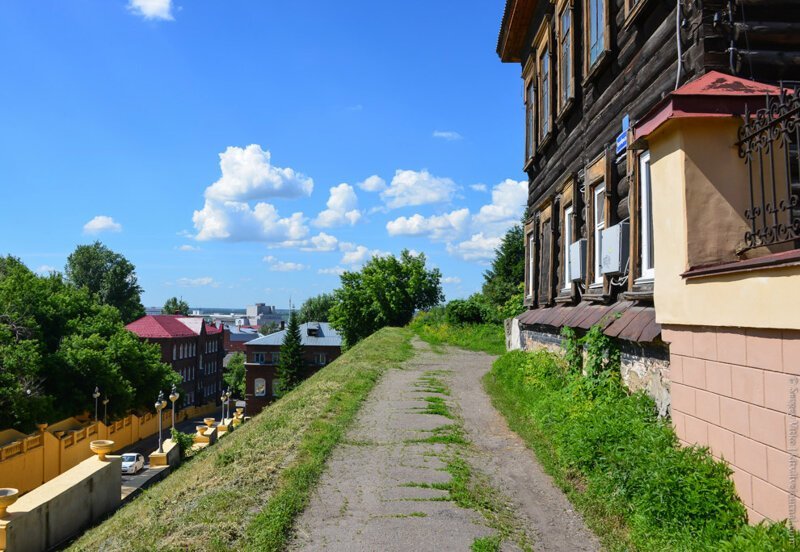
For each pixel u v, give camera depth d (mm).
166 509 5918
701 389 4762
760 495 3949
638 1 7086
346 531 5137
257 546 4695
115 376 40938
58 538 12062
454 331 27203
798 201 4008
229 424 40531
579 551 4656
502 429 8828
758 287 3912
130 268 82938
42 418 34156
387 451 7645
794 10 5691
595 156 9195
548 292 12062
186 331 79125
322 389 12047
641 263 7066
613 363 7215
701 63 5641
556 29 11414
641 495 4719
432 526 5207
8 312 39094
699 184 4934
